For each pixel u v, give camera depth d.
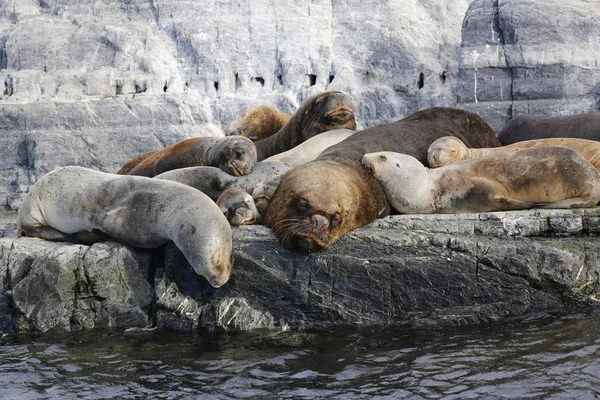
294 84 38.28
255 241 20.08
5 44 39.72
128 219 20.25
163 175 23.14
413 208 21.34
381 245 19.72
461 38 37.69
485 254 19.31
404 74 38.19
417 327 19.00
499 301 19.25
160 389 15.80
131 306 20.12
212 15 39.50
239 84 38.75
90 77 38.06
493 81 36.47
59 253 20.23
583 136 27.45
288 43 38.69
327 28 39.22
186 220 19.28
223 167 23.27
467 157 23.11
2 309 20.33
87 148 37.28
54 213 21.14
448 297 19.33
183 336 19.19
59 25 40.38
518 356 16.55
